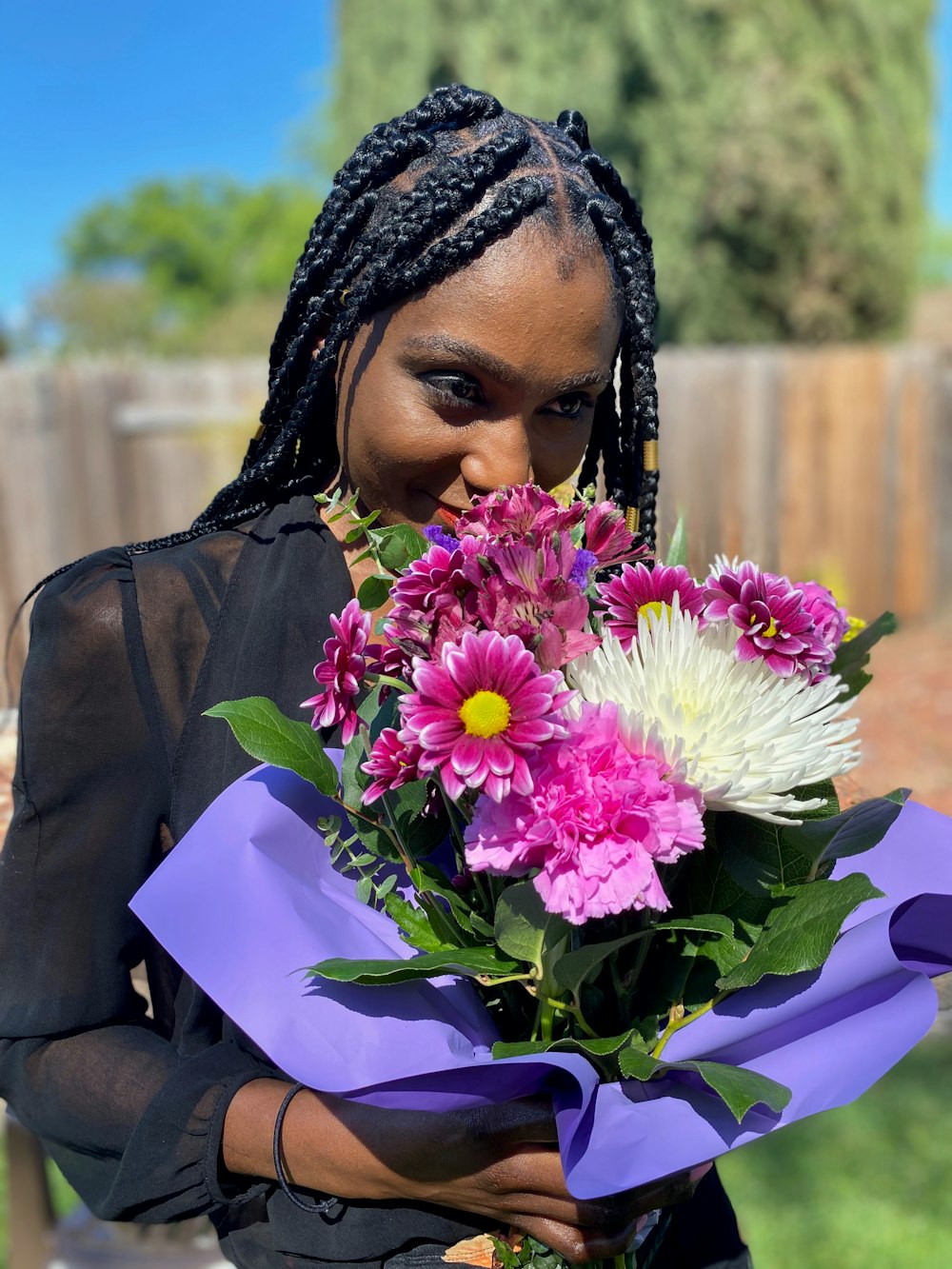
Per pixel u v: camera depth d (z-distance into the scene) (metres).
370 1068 0.88
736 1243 1.27
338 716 0.89
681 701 0.88
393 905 0.96
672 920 0.95
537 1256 1.01
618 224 1.11
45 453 7.18
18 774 1.08
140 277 31.67
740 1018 0.93
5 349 22.84
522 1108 0.92
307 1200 1.01
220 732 1.07
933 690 6.88
